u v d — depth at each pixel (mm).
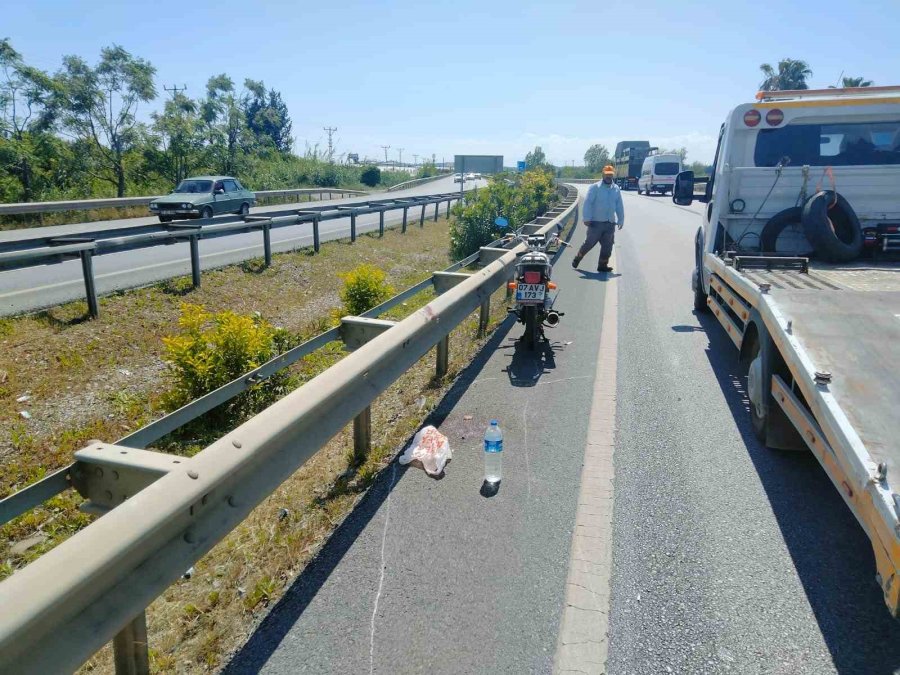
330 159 60531
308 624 2947
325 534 3678
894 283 5199
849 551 3500
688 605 3076
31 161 29672
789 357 3740
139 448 3213
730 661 2738
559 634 2883
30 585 1873
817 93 7148
